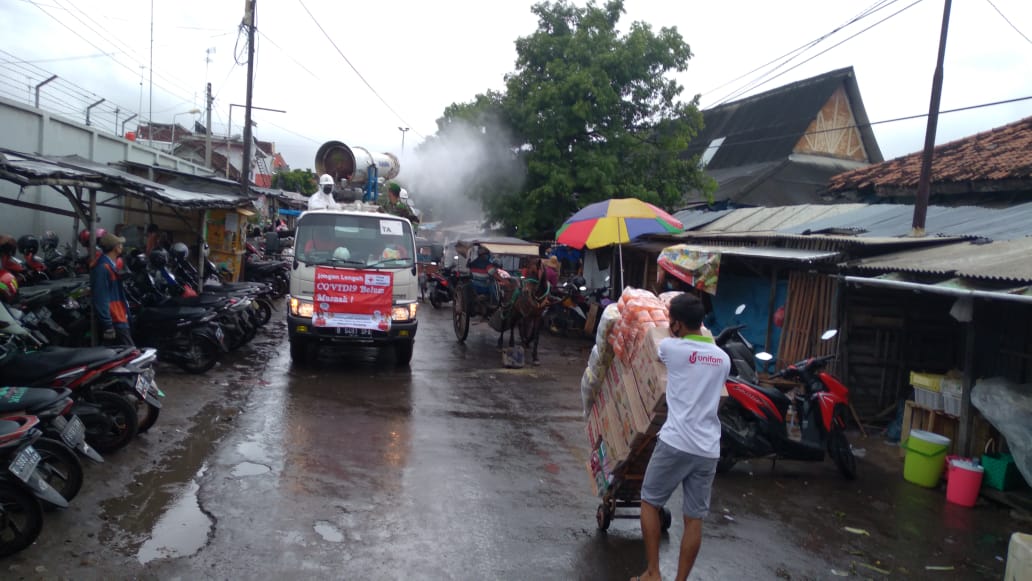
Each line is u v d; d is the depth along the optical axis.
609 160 17.98
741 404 6.41
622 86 18.84
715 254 7.07
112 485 5.07
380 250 10.13
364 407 7.82
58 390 4.80
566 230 9.64
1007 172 9.75
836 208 12.52
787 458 6.58
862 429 8.20
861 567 4.72
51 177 6.69
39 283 8.64
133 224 14.96
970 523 5.64
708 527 5.24
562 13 19.27
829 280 9.24
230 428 6.63
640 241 15.80
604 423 4.89
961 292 5.88
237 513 4.75
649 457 4.51
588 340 14.71
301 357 9.80
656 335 4.17
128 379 5.70
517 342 13.61
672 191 18.66
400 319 9.84
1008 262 6.42
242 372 9.09
